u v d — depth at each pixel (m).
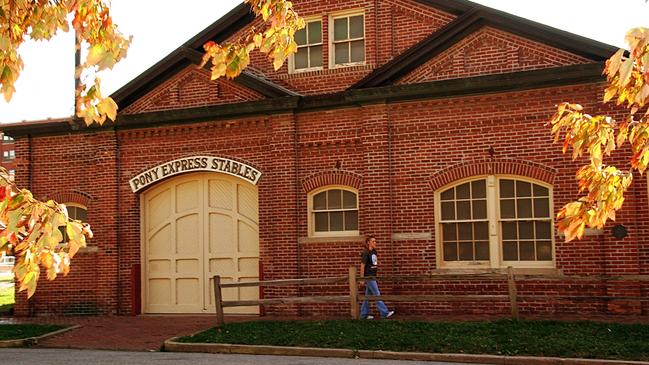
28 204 4.29
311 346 13.57
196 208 19.69
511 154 16.56
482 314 16.53
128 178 20.09
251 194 19.14
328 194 18.27
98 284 20.09
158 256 19.97
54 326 17.20
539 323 14.24
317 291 18.03
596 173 5.32
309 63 19.00
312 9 18.95
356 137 17.89
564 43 16.17
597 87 15.88
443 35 16.95
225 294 19.23
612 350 11.95
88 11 5.40
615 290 15.66
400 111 17.50
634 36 4.46
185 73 19.77
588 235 15.95
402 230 17.30
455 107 17.05
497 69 16.84
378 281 17.09
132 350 14.34
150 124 19.78
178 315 19.44
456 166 16.97
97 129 20.23
